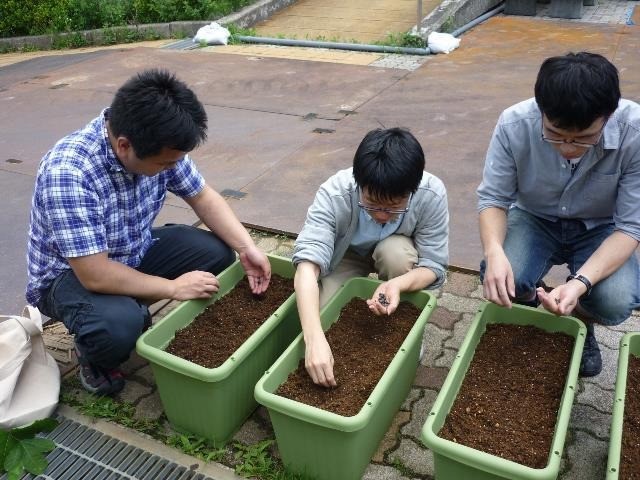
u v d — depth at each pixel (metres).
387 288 2.17
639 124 2.00
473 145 4.14
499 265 2.10
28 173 4.06
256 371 2.17
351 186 2.21
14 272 3.03
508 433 1.83
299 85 5.52
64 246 2.04
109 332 2.12
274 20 7.98
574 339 2.18
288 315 2.28
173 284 2.25
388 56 6.30
